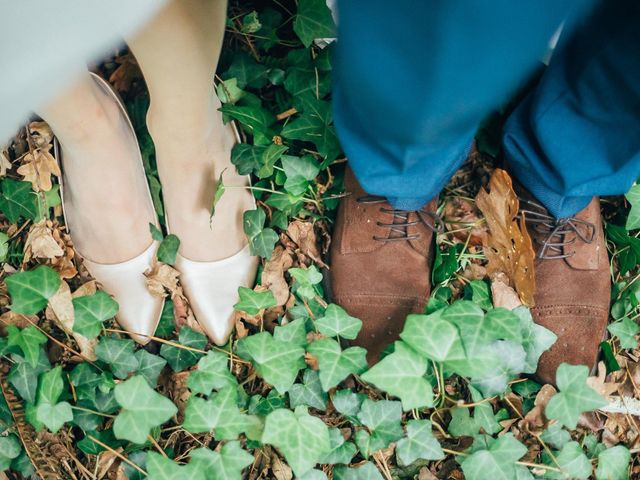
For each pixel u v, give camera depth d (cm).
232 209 129
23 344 115
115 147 117
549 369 129
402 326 128
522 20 66
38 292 115
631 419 133
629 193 129
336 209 138
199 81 100
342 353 114
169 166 120
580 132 111
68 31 51
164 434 127
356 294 128
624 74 98
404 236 127
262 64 144
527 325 123
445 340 111
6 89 52
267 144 131
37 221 134
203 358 118
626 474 120
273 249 132
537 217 129
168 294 133
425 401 109
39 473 121
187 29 90
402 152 97
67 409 110
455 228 144
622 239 138
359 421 119
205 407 111
